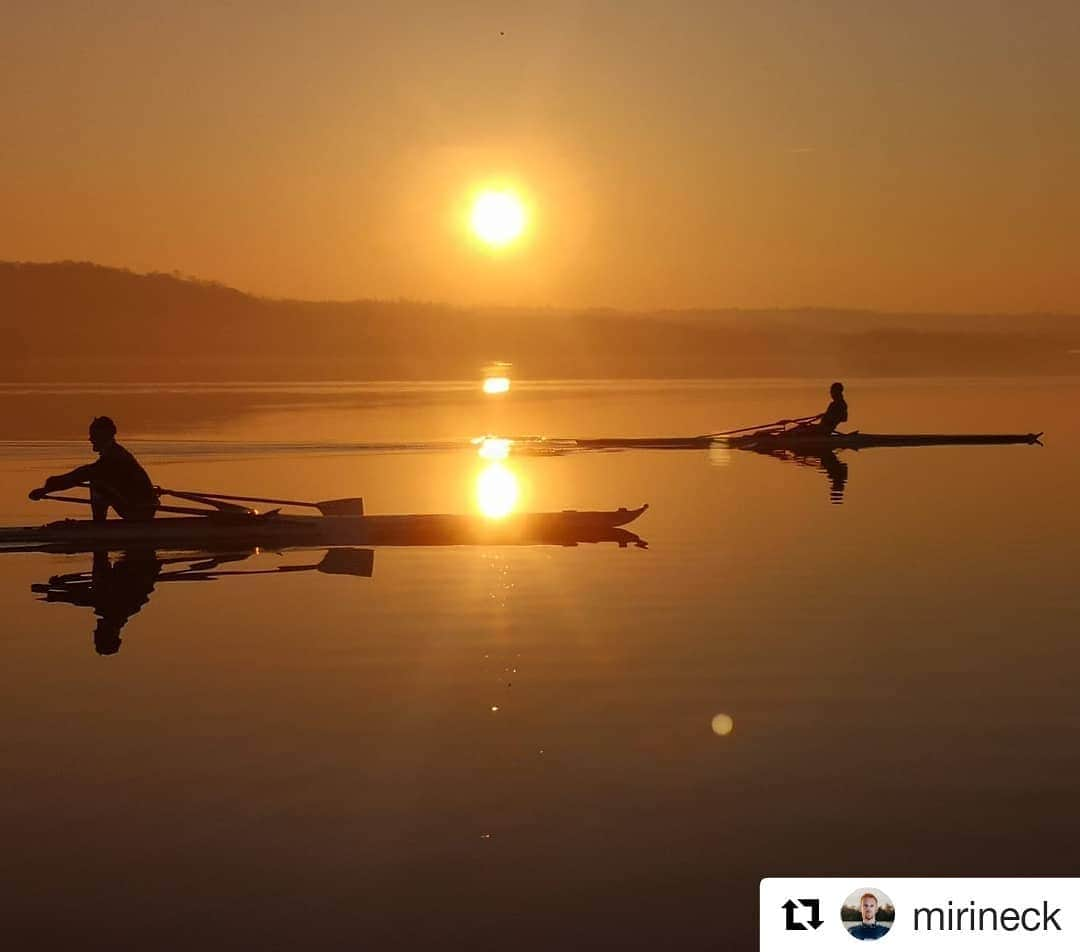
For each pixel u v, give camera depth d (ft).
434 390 231.71
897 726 29.76
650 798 25.40
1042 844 23.13
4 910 20.80
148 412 150.61
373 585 48.29
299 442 111.65
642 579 48.70
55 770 27.14
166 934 19.99
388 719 30.63
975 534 59.11
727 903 20.97
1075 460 96.48
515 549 56.80
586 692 32.89
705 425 139.33
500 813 24.70
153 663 36.14
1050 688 32.73
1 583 49.24
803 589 46.14
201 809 24.93
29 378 267.59
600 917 20.47
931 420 143.84
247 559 55.06
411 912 20.67
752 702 31.78
